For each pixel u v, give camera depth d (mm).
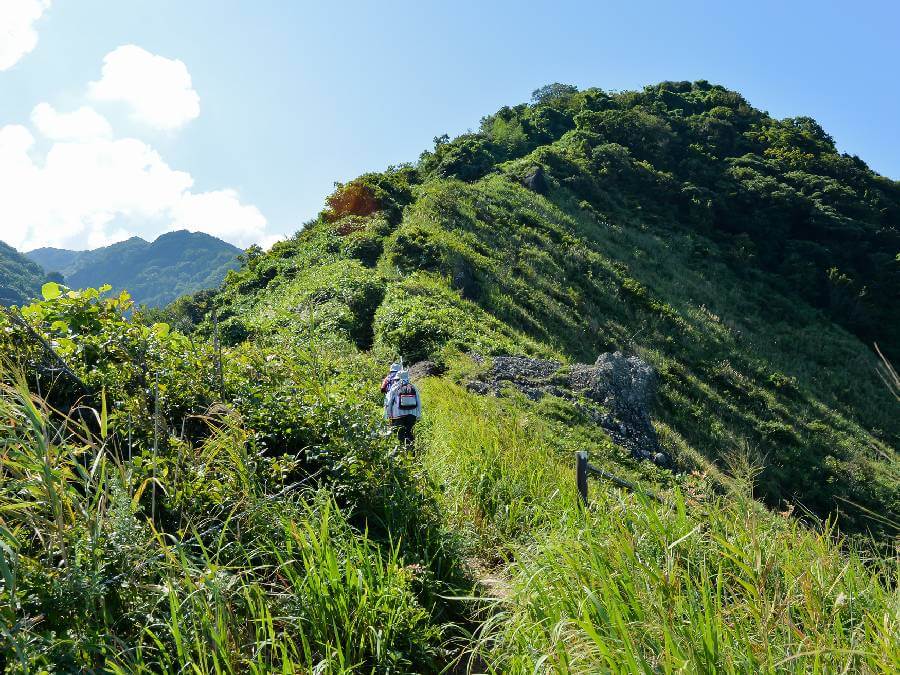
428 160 70375
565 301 32906
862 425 32250
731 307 44844
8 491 2594
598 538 3166
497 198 47125
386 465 4246
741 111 89125
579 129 75188
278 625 2785
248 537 3203
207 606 2459
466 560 4090
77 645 2143
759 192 65500
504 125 89188
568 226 47625
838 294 52750
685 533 2945
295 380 5711
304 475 4270
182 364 4926
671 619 2180
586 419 13984
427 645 2902
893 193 74062
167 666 2256
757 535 2758
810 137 82312
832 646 1977
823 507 20094
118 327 4961
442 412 9055
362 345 20656
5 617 2041
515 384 15516
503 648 2805
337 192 44469
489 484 5117
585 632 2242
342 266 28719
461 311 23688
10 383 3172
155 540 2762
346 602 2773
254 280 35031
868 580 2607
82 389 4258
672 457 15367
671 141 75875
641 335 32719
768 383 32656
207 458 3592
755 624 2195
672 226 58062
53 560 2520
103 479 2613
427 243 31438
